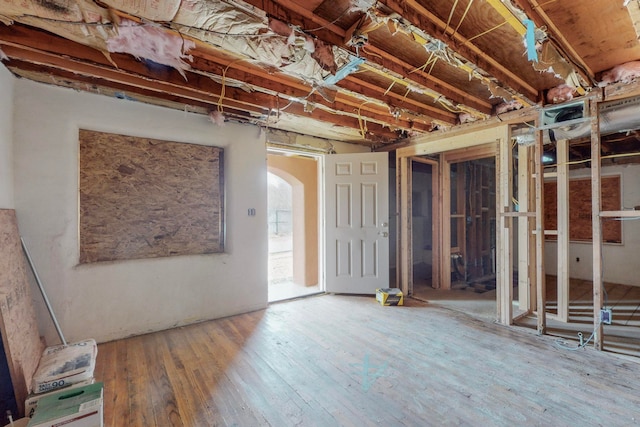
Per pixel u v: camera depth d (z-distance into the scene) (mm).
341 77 2229
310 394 1957
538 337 2824
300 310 3621
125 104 2869
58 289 2535
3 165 2150
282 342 2723
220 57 2240
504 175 3217
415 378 2131
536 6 1641
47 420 1386
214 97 2805
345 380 2113
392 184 6184
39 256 2457
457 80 2654
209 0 1433
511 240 3156
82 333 2639
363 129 3832
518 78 2523
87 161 2760
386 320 3275
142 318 2918
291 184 5363
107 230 2848
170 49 1889
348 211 4367
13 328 1835
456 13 1743
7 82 2250
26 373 1857
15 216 2293
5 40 1830
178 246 3227
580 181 5414
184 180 3264
